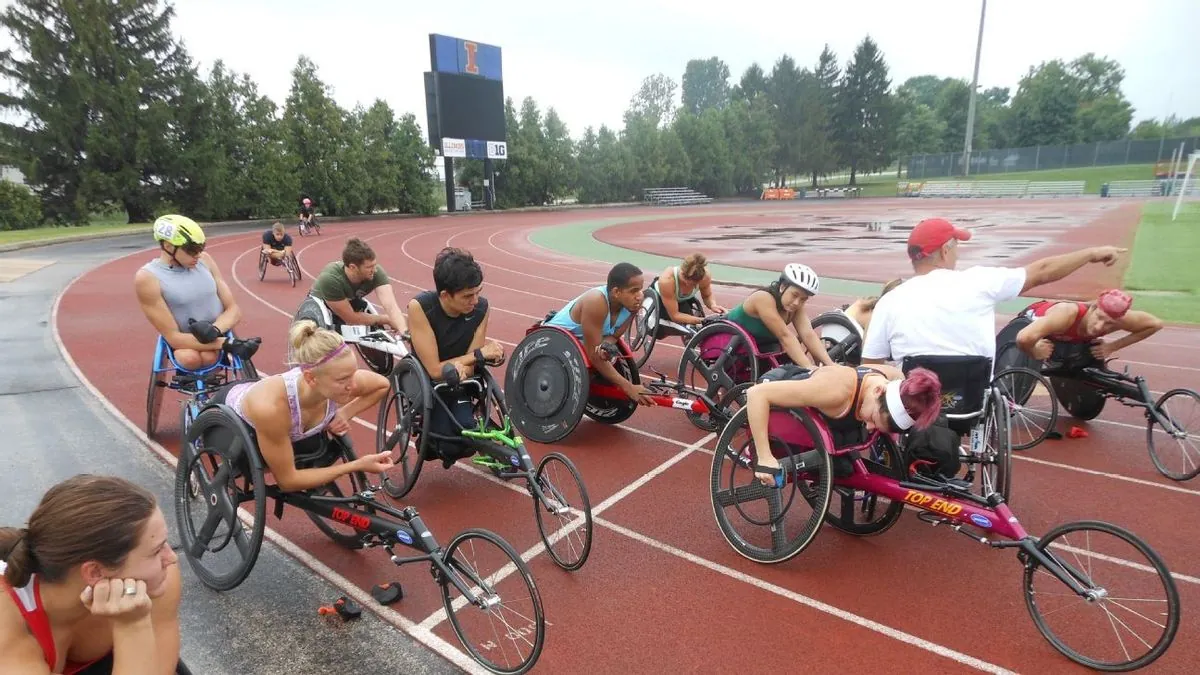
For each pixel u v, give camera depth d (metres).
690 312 7.95
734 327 5.52
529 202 49.38
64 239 21.80
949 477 3.73
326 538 4.08
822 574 3.75
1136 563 3.82
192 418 3.67
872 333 4.18
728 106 67.12
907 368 3.96
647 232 29.41
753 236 26.80
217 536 3.51
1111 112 86.62
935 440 3.55
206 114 32.34
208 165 31.75
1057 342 5.41
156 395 5.27
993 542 3.30
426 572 3.73
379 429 4.94
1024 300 12.46
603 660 3.03
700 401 5.16
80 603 1.65
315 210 37.00
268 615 3.33
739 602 3.49
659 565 3.83
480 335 4.39
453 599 3.46
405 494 4.53
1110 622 3.30
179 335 4.84
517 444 3.92
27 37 28.78
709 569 3.80
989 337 3.83
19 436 5.54
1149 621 3.29
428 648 3.11
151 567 1.67
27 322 10.12
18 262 16.75
